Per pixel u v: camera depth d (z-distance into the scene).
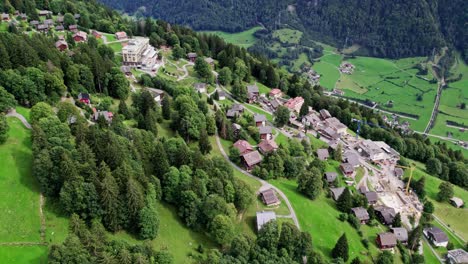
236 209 150.12
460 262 173.75
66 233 116.50
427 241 186.50
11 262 106.31
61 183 122.56
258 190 173.75
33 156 129.75
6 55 173.25
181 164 153.12
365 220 177.38
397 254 166.25
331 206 179.50
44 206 122.06
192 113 197.00
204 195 142.25
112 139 133.88
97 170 123.19
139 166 136.75
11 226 115.25
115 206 119.88
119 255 105.00
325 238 156.38
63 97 189.88
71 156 124.88
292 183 186.12
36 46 194.88
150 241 122.06
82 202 117.50
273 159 184.38
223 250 134.38
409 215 197.00
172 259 113.81
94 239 106.25
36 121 144.00
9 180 127.31
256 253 129.50
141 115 188.50
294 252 139.88
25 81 163.50
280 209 165.00
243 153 190.25
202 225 140.38
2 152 135.62
